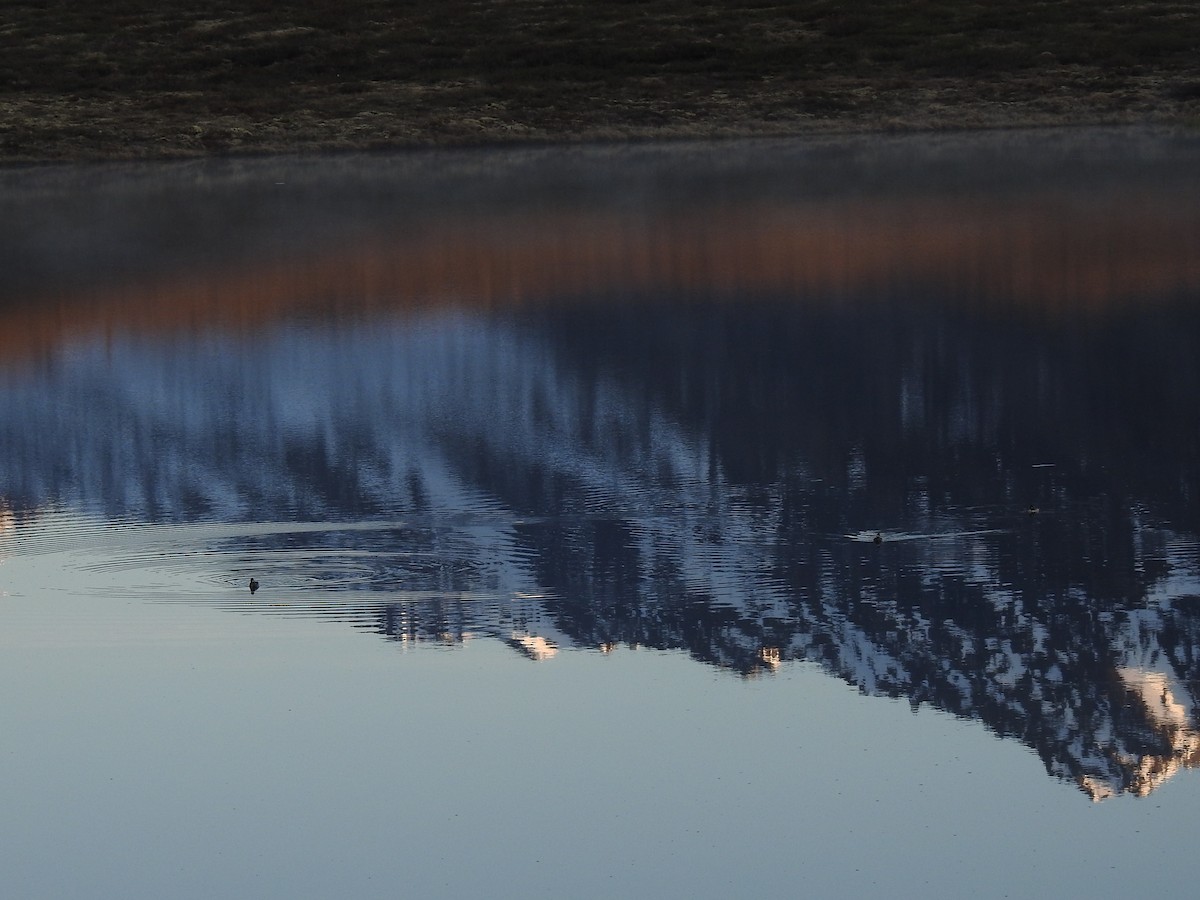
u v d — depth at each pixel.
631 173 83.56
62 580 23.31
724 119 102.38
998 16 122.00
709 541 25.25
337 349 46.38
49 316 52.31
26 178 88.31
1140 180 73.00
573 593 22.50
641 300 51.12
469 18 129.25
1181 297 47.50
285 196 78.12
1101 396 36.53
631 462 31.38
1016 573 23.22
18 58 119.50
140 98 109.12
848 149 91.06
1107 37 114.00
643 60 115.06
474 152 95.25
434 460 32.47
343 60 117.38
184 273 58.47
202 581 23.20
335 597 22.31
